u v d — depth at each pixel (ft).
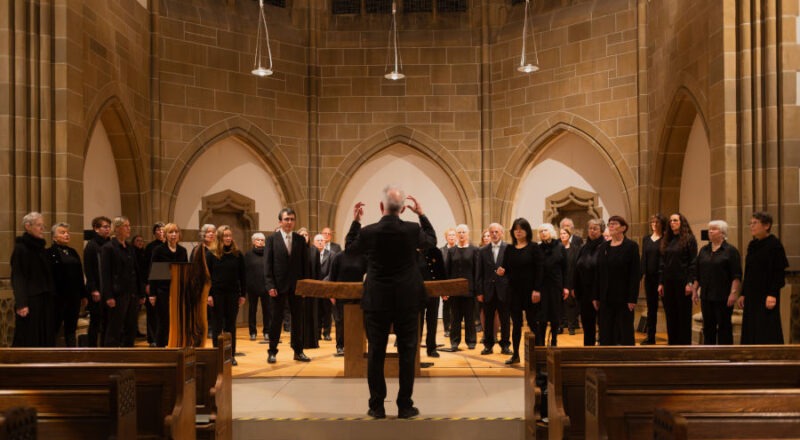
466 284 21.47
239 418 17.38
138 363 13.47
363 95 42.52
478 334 36.14
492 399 19.57
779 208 25.54
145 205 36.35
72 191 27.53
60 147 27.14
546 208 41.27
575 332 34.83
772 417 9.71
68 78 27.27
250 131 40.34
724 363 12.74
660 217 28.25
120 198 36.14
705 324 22.98
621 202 38.47
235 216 41.45
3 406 11.12
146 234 36.32
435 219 43.29
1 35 26.37
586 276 24.43
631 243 22.95
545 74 40.37
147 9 36.94
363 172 43.34
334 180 42.47
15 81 26.55
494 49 42.27
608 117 38.27
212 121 39.14
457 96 42.50
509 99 41.65
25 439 7.72
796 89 25.62
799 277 24.97
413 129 42.47
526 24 41.06
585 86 39.01
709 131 27.96
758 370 12.68
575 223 40.88
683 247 24.39
